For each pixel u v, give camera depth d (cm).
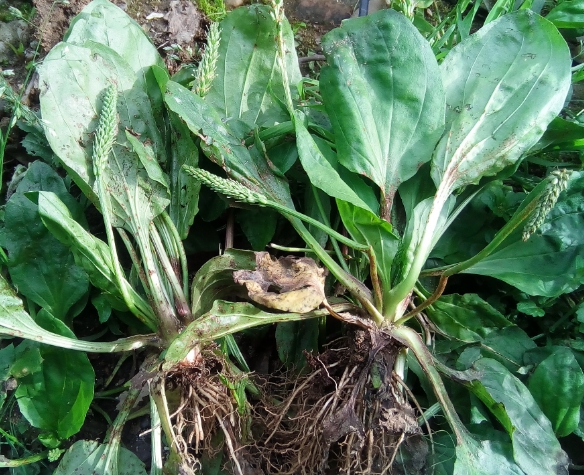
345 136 38
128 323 42
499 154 38
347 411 35
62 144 38
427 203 37
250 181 39
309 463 36
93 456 37
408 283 36
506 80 39
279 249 40
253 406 39
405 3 43
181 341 34
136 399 38
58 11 55
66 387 38
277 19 37
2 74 53
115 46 42
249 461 37
